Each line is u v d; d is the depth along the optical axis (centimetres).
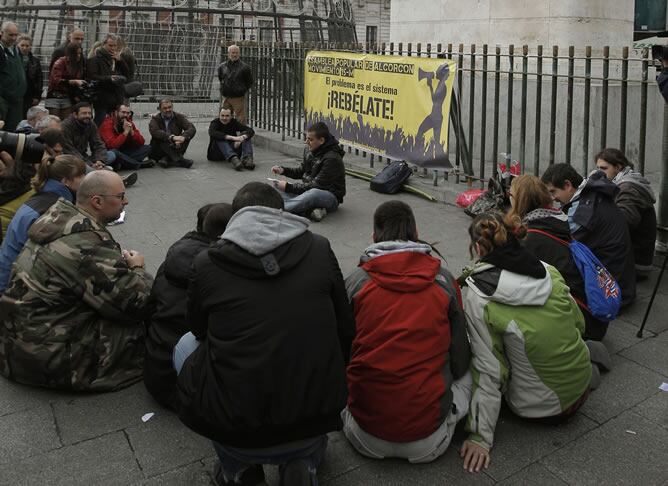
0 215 540
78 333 374
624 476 306
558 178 470
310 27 1983
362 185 852
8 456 321
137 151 949
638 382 389
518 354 324
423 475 308
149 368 356
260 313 257
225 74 1162
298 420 257
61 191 440
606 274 401
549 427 345
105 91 1030
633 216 505
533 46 868
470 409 324
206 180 893
